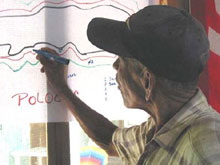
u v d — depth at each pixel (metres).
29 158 0.89
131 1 0.97
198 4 1.01
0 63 0.83
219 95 1.04
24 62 0.85
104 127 0.93
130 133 0.88
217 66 1.04
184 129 0.64
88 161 0.97
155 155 0.66
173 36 0.60
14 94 0.84
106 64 0.94
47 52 0.86
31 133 0.89
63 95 0.88
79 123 0.92
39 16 0.86
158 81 0.64
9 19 0.84
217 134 0.58
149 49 0.62
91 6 0.92
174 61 0.61
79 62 0.91
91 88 0.92
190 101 0.64
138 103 0.71
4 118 0.83
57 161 0.89
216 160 0.57
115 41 0.68
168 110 0.66
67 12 0.89
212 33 1.03
